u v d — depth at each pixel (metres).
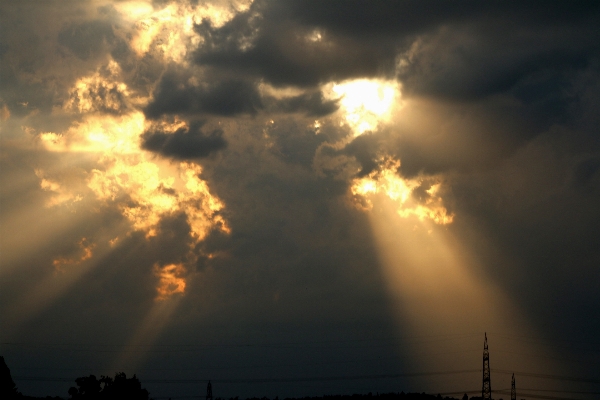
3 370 109.31
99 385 109.31
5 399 108.00
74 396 107.88
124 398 109.06
